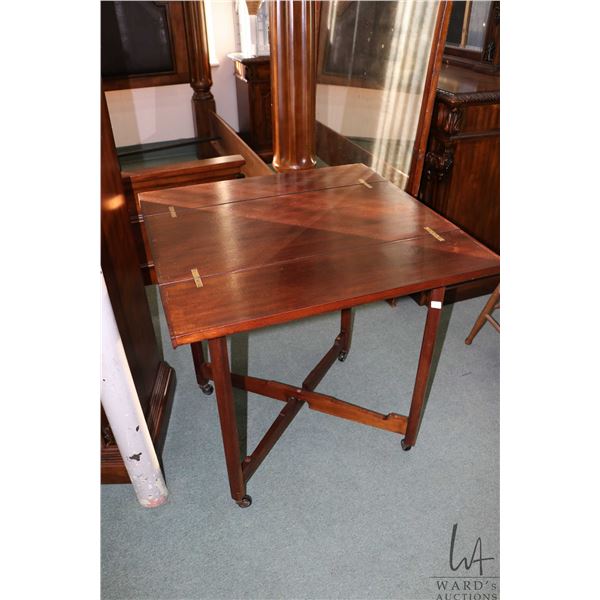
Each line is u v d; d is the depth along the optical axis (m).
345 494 1.90
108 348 1.46
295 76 2.19
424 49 2.36
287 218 1.80
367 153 3.08
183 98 4.65
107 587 1.62
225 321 1.31
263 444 1.95
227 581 1.63
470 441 2.11
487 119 2.50
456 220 2.76
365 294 1.41
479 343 2.66
